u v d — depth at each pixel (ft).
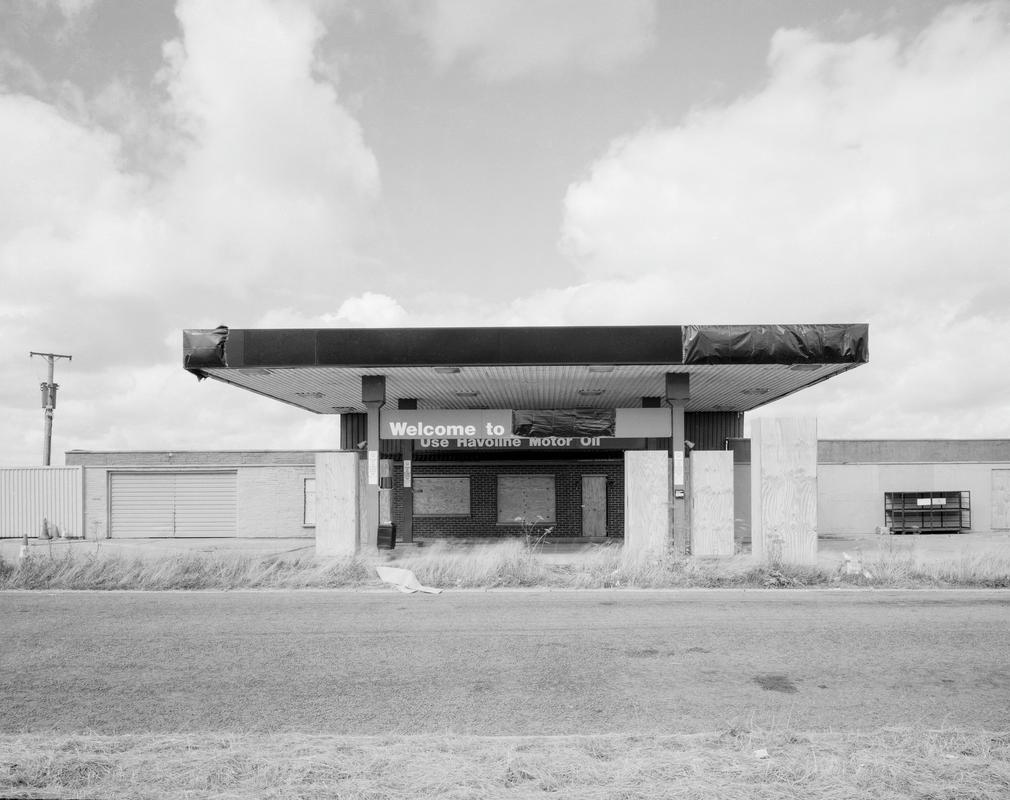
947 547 70.28
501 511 94.73
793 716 19.81
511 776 13.87
